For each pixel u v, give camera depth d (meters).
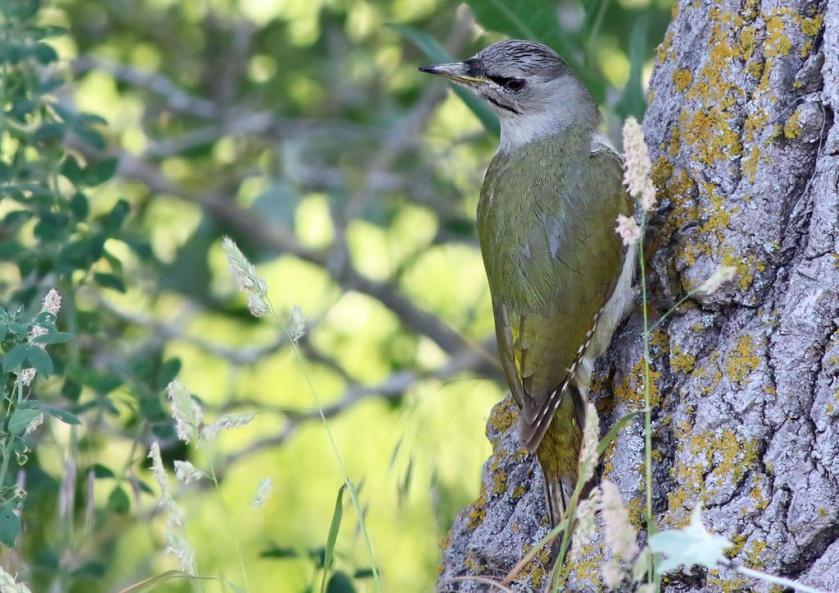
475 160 18.91
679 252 8.27
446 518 10.52
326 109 18.73
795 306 7.59
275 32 18.61
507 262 9.60
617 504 6.16
